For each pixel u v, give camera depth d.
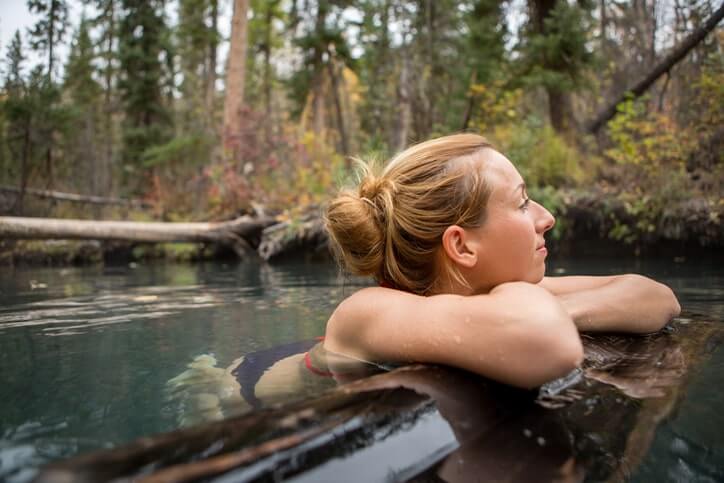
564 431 0.79
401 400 0.78
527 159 6.19
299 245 6.33
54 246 6.58
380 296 1.13
